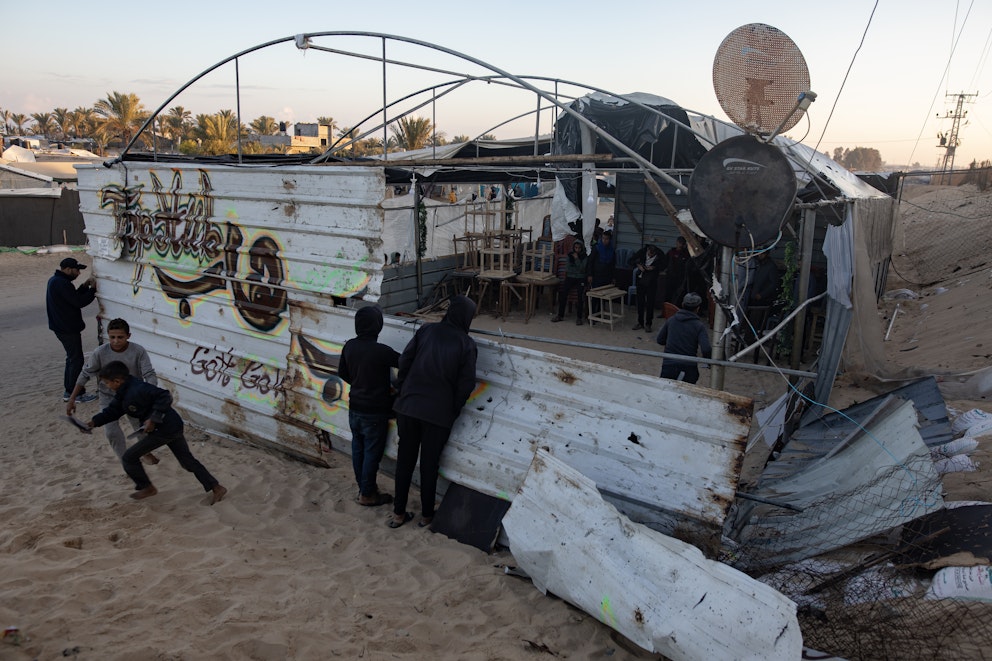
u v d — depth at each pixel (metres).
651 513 4.30
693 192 5.41
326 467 6.57
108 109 59.19
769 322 10.30
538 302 15.12
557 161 6.30
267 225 6.67
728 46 5.29
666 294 12.95
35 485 6.05
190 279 7.50
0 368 10.76
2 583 3.82
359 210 5.92
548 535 4.05
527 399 5.05
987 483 4.70
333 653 3.52
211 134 39.25
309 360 6.43
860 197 9.67
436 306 13.08
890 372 8.29
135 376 5.64
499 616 3.96
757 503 5.07
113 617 3.60
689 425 4.36
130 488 5.82
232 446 7.32
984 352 8.54
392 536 5.03
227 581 4.13
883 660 3.25
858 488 4.52
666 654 3.35
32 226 23.58
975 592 3.39
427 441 5.02
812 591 3.78
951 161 57.06
